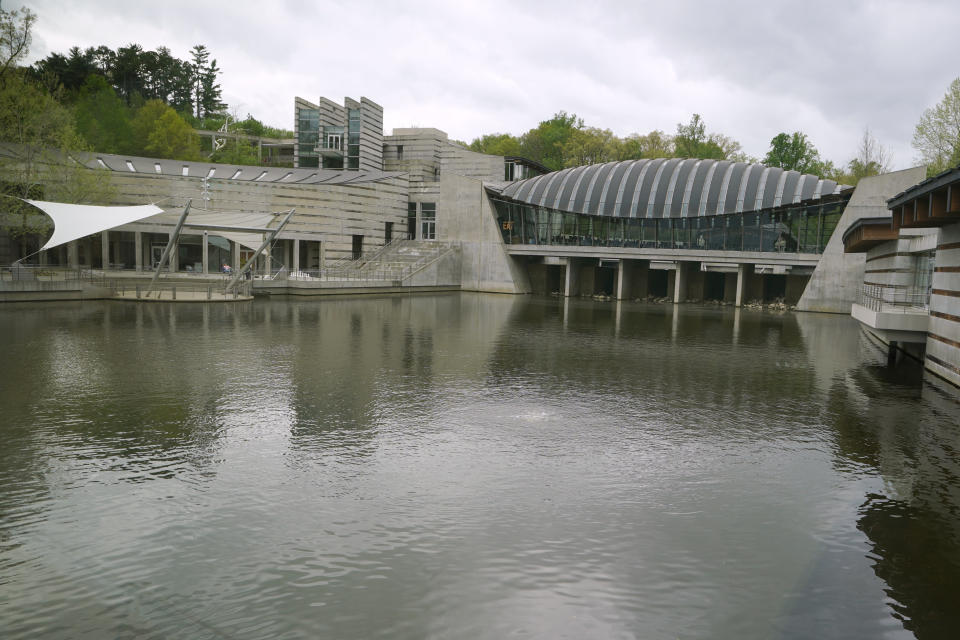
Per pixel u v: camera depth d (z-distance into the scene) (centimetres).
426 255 6688
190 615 675
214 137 9912
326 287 5244
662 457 1226
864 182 4988
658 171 6275
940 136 4825
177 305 3975
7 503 936
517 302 5503
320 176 7188
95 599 701
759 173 5866
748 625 686
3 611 674
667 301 6425
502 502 984
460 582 753
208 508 933
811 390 1908
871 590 762
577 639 654
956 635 679
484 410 1551
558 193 6625
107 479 1035
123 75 10919
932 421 1547
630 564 807
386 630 659
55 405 1479
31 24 4238
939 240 2175
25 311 3378
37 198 4862
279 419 1410
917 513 985
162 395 1600
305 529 874
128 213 4044
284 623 666
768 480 1115
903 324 2297
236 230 4250
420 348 2531
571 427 1423
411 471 1106
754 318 4550
